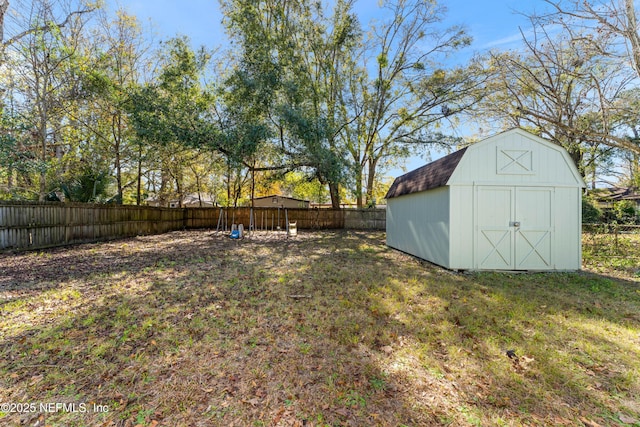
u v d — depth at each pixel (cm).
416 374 226
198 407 189
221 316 335
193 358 245
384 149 1583
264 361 242
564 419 182
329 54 1420
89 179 1086
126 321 316
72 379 214
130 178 1488
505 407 191
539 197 582
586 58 798
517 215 580
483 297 412
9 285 436
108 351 254
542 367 236
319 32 1367
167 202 1711
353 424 176
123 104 988
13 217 684
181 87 1071
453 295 421
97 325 304
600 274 566
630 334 296
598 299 408
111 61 1108
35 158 898
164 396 198
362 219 1571
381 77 1457
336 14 1380
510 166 580
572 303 388
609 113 848
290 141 1115
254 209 1548
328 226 1579
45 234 762
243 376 221
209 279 498
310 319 329
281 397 199
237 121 1047
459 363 242
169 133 955
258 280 495
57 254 698
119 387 207
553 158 585
